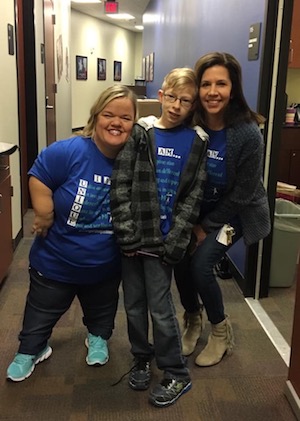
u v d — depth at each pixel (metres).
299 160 4.39
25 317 2.08
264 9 2.58
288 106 4.51
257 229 2.08
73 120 10.70
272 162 2.72
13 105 3.62
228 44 3.33
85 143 1.84
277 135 2.69
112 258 1.95
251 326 2.55
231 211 1.94
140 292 1.93
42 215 1.88
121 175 1.79
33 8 4.52
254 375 2.10
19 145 3.83
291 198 3.64
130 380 1.99
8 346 2.27
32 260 2.02
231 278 3.19
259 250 2.82
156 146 1.78
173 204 1.83
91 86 11.73
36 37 4.70
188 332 2.24
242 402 1.92
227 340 2.19
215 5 3.71
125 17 11.23
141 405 1.89
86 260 1.93
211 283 2.02
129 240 1.79
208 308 2.09
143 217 1.79
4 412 1.83
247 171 1.87
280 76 2.62
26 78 4.62
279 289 3.06
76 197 1.83
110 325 2.21
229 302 2.83
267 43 2.58
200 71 1.80
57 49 6.61
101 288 2.12
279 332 2.49
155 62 7.95
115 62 13.26
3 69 3.27
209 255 1.96
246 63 2.92
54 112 6.31
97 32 11.72
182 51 5.24
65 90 7.77
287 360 2.22
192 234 2.00
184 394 1.96
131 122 1.78
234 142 1.83
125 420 1.80
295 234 2.95
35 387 1.98
